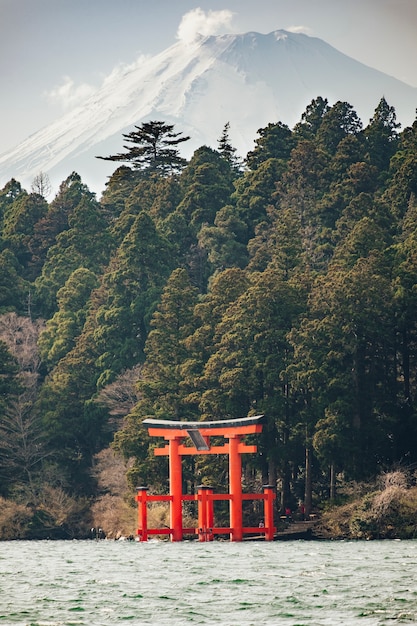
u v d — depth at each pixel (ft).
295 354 533.55
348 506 484.33
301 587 278.05
